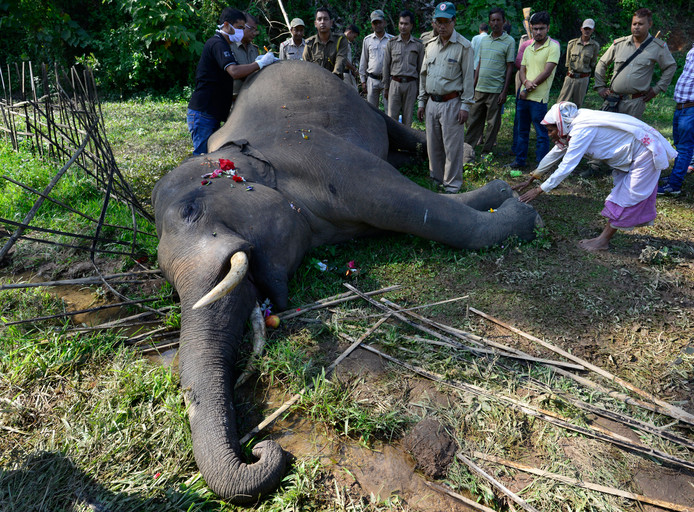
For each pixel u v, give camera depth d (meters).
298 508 2.37
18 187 5.57
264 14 13.39
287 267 3.86
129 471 2.55
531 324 3.63
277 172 4.28
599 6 14.58
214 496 2.44
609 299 3.88
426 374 3.17
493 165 6.96
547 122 4.19
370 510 2.40
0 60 13.45
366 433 2.78
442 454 2.64
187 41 12.58
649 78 6.23
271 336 3.53
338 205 4.33
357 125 5.00
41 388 3.08
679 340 3.44
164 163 6.91
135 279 4.30
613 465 2.60
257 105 4.89
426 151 6.68
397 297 3.97
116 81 13.20
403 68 6.82
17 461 2.59
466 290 4.05
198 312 3.15
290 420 2.92
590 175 6.48
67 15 13.41
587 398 2.97
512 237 4.60
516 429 2.79
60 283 3.68
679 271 4.25
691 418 2.78
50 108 6.57
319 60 7.43
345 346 3.47
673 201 5.74
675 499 2.43
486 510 2.39
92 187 5.79
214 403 2.71
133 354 3.35
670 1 15.27
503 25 7.27
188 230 3.52
